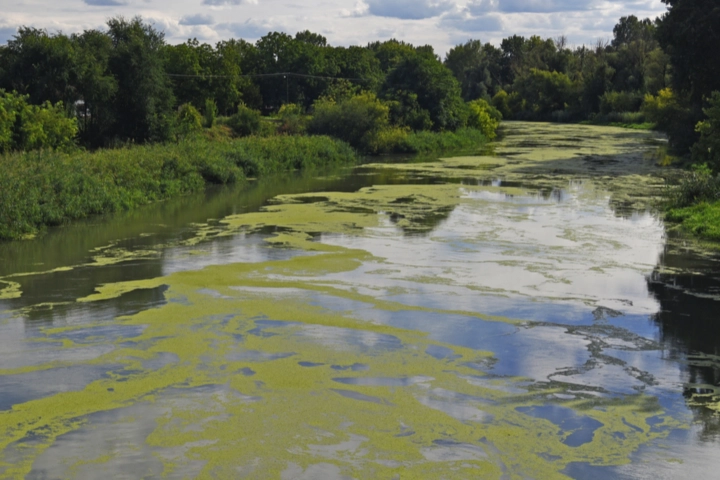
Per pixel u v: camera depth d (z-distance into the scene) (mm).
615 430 8570
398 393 9484
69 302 13297
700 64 38781
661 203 24828
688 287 14594
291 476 7445
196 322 12164
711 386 9852
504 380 9977
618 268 16047
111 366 10305
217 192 28609
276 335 11586
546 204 24844
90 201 22797
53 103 38125
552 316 12727
